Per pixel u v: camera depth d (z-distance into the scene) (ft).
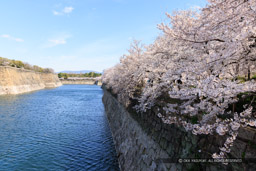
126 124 42.63
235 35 13.20
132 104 40.93
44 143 45.21
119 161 36.50
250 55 13.98
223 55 12.63
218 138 14.12
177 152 18.53
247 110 11.55
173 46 25.49
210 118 13.85
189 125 15.49
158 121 24.99
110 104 82.74
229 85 12.42
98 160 37.29
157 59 28.84
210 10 14.23
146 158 25.20
